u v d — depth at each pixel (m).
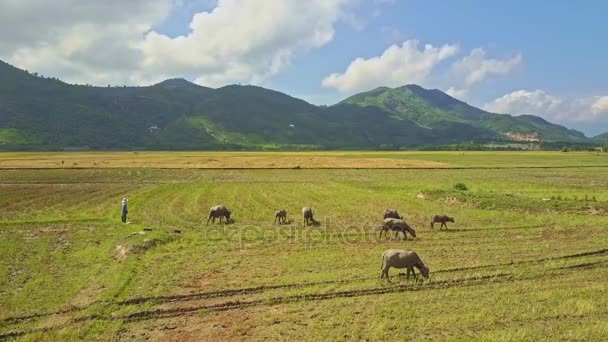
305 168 108.56
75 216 41.47
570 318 17.55
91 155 173.75
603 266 24.80
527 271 23.77
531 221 38.38
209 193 59.81
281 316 18.05
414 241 31.39
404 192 61.19
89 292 20.69
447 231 34.91
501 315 17.81
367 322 17.28
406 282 21.97
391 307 18.77
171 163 120.56
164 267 24.61
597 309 18.27
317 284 21.81
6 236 32.41
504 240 31.38
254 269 24.45
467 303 19.16
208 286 21.59
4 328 16.95
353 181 77.81
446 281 22.19
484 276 22.92
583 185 69.00
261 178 84.81
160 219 40.69
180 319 17.94
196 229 36.06
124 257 26.30
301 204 49.94
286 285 21.67
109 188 65.56
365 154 188.12
